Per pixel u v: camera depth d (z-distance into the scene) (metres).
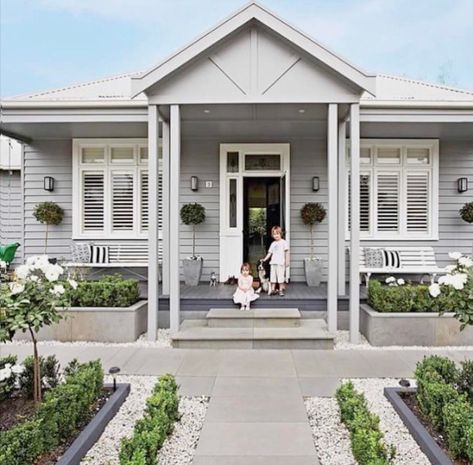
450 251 8.68
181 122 7.35
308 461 2.90
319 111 6.55
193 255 8.66
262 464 2.86
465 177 8.65
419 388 3.46
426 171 8.70
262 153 8.62
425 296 5.89
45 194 8.88
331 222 5.93
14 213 11.85
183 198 8.68
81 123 6.94
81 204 8.84
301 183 8.65
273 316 6.20
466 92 9.06
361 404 3.27
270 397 4.00
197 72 5.97
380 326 5.75
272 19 5.74
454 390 3.18
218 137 8.61
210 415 3.62
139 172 8.83
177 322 5.96
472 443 2.54
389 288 6.00
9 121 6.61
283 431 3.33
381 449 2.65
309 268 8.13
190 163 8.68
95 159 8.88
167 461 2.90
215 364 4.99
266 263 8.53
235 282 8.47
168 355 5.34
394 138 8.62
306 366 4.91
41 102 6.54
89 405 3.42
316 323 6.41
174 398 3.39
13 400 3.53
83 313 5.98
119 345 5.80
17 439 2.56
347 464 2.86
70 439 3.00
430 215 8.68
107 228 8.84
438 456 2.75
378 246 8.69
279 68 5.96
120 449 2.80
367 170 8.71
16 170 11.86
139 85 5.82
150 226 6.02
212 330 5.98
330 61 5.74
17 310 3.21
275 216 8.66
